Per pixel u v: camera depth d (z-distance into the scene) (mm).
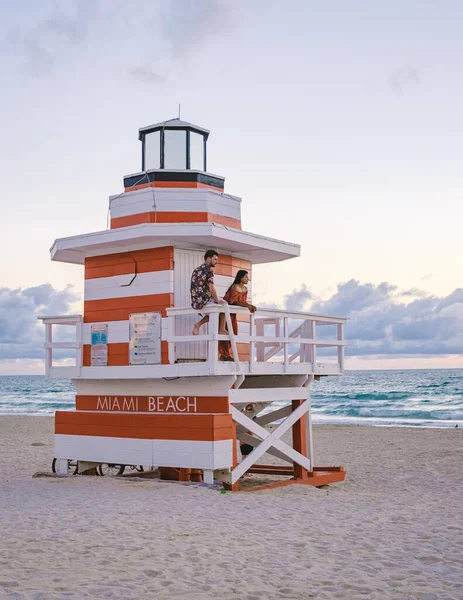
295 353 13836
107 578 6211
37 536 7832
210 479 11438
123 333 12531
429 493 12500
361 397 63344
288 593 6012
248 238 12398
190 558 7035
